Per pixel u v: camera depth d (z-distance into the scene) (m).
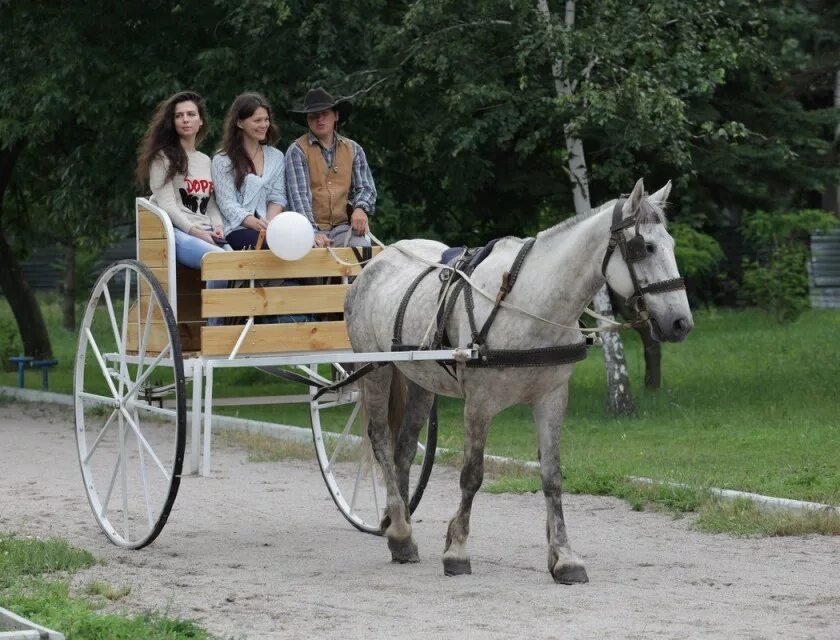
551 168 21.48
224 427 20.17
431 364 10.39
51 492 14.49
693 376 24.11
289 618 8.56
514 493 14.05
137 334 11.83
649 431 17.80
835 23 27.00
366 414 11.39
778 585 9.47
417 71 19.72
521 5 17.84
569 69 18.45
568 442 17.19
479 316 9.81
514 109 18.78
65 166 22.05
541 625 8.27
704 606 8.79
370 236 12.41
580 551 10.94
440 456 16.30
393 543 10.69
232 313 11.15
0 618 7.99
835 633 8.00
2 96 21.06
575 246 9.45
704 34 18.70
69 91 20.55
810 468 14.05
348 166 12.60
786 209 23.39
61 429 20.70
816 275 39.44
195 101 12.14
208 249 11.23
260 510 13.39
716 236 31.80
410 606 8.93
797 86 23.61
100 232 22.58
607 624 8.27
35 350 30.80
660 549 10.99
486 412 9.80
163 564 10.59
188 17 21.08
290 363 11.05
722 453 15.70
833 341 28.30
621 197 9.52
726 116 21.14
